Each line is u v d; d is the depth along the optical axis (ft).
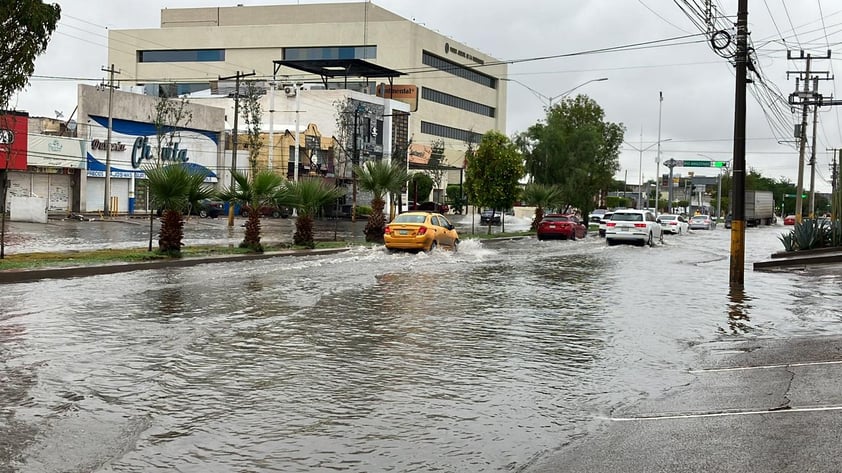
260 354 33.35
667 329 42.96
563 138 209.97
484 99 386.32
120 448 20.56
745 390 28.35
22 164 160.97
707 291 63.52
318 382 28.58
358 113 246.68
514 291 59.57
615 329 42.52
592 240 156.66
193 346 34.63
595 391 28.30
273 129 223.92
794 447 21.06
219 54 348.79
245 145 226.38
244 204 95.04
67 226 131.54
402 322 42.96
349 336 38.24
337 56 331.57
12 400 24.98
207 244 101.40
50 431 21.80
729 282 71.36
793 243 114.11
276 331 39.04
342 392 27.22
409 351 34.88
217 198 92.17
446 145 352.69
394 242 95.96
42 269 61.77
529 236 166.30
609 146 226.17
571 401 26.76
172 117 200.54
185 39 350.64
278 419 23.72
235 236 124.36
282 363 31.71
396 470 19.38
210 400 25.71
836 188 115.65
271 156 210.59
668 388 28.96
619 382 29.86
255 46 342.03
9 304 46.70
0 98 69.36
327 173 240.73
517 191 158.30
